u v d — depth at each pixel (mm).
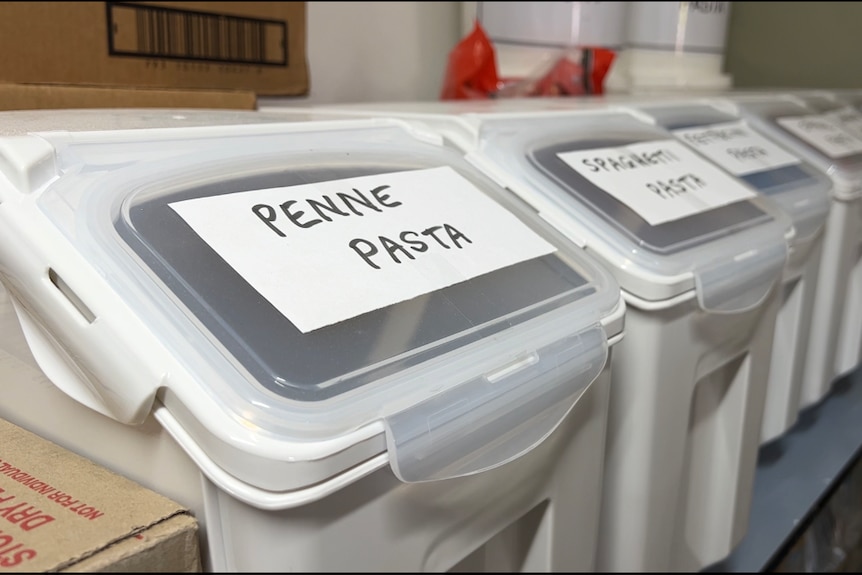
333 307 297
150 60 633
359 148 420
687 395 497
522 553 444
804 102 957
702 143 668
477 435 311
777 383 743
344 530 278
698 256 470
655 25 1068
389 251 339
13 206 281
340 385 273
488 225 402
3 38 531
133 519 264
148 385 255
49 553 243
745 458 616
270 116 493
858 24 1268
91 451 314
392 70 942
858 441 846
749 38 1387
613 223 467
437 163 443
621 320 405
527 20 888
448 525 333
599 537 509
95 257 275
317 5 816
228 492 248
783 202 636
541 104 690
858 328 894
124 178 314
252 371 263
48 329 291
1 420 356
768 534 692
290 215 327
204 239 297
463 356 317
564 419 394
